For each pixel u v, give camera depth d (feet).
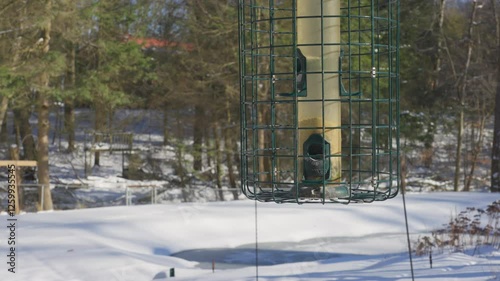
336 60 19.65
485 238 45.03
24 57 80.18
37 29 79.92
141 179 110.22
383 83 83.56
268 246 47.50
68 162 120.98
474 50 113.70
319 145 19.17
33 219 51.52
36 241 42.75
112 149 120.26
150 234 47.96
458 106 107.45
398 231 52.95
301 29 19.67
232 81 93.09
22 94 82.12
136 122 106.93
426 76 108.58
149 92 101.14
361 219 55.67
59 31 82.12
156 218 51.85
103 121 110.22
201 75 95.40
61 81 86.43
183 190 99.40
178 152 103.04
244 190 18.69
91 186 108.99
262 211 56.39
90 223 49.11
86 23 82.38
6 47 78.28
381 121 92.73
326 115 19.45
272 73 19.30
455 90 110.73
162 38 96.53
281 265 36.17
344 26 61.77
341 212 56.80
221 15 89.66
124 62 86.02
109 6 86.99
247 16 68.54
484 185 114.11
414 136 105.09
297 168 18.26
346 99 19.42
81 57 88.12
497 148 83.87
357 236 51.29
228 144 102.53
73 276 35.40
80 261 37.78
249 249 46.42
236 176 104.99
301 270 33.96
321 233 51.62
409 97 107.24
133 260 38.63
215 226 51.37
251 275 32.68
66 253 39.52
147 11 90.43
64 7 79.00
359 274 30.66
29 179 106.42
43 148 89.04
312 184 18.44
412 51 107.24
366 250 45.42
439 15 108.47
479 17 115.03
